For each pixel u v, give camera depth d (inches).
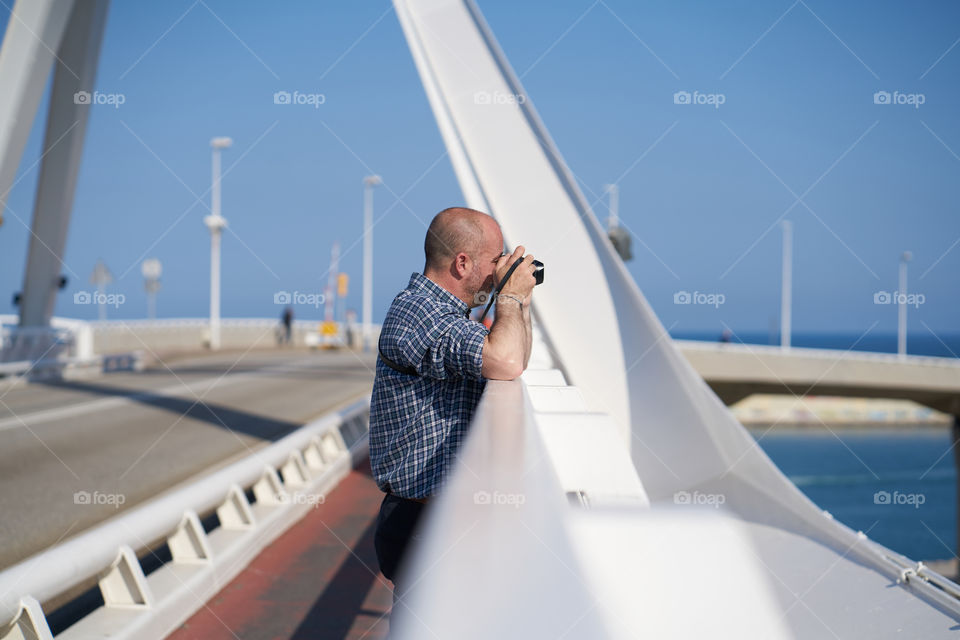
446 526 27.4
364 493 294.0
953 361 1412.4
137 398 593.6
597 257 235.8
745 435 166.7
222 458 337.7
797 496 146.6
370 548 209.6
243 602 161.9
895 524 1635.1
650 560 66.1
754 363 1344.7
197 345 1419.8
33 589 107.5
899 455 2395.4
